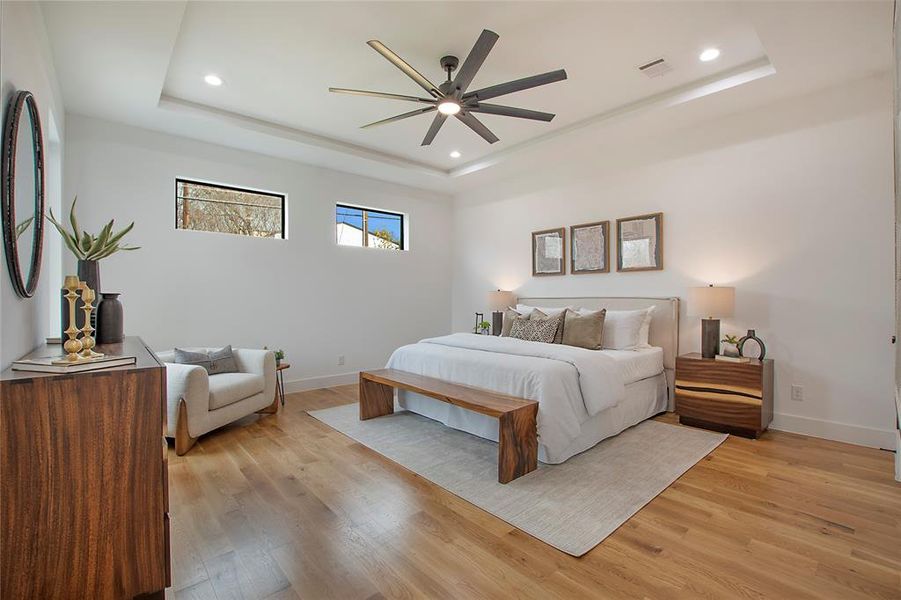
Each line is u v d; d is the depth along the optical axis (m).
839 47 2.57
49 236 2.66
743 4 2.20
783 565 1.70
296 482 2.48
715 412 3.35
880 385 2.96
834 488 2.36
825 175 3.16
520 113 2.76
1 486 1.17
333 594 1.55
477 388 3.01
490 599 1.52
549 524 2.01
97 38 2.41
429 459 2.82
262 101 3.48
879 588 1.56
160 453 1.37
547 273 5.05
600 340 3.89
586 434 2.94
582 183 4.71
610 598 1.52
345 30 2.53
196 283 4.07
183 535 1.93
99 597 1.28
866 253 3.01
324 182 4.96
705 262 3.77
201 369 3.05
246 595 1.54
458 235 6.27
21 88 1.71
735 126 3.58
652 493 2.31
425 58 2.84
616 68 3.00
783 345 3.36
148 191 3.79
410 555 1.78
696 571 1.67
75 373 1.26
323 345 4.97
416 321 5.90
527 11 2.37
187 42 2.65
